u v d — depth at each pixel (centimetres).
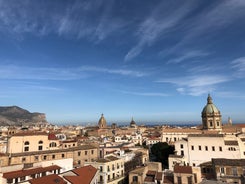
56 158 8875
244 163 7669
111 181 8056
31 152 8469
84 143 13275
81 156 9856
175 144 11038
